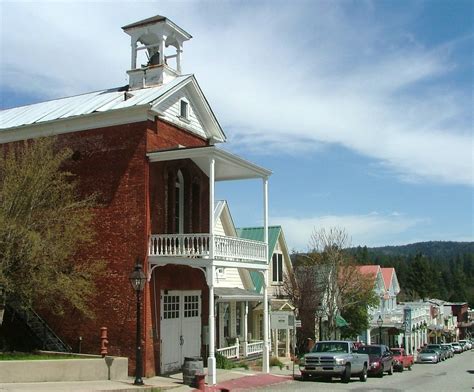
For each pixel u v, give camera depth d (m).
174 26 26.70
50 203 21.05
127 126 23.30
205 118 27.16
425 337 85.69
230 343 31.41
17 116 26.91
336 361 24.83
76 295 20.77
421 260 129.25
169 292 23.69
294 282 42.00
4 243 19.11
